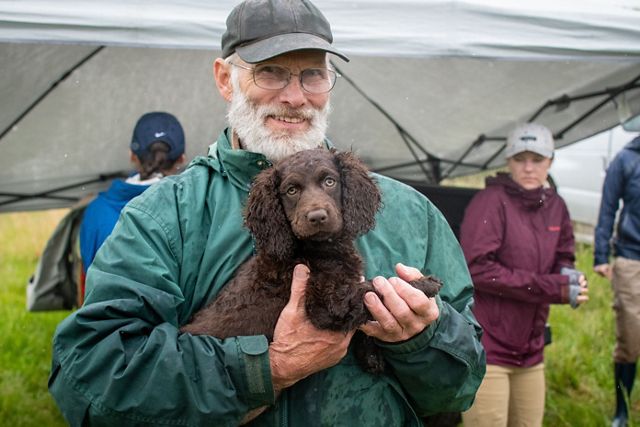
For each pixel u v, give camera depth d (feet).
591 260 29.91
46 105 19.12
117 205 15.65
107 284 7.06
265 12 7.93
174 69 19.10
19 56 16.66
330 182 7.30
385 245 7.91
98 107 19.80
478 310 14.82
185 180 7.79
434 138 23.12
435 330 7.38
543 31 13.53
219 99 20.80
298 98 7.85
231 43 8.11
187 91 20.20
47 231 39.45
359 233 7.41
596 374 20.62
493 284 14.44
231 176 7.80
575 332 22.98
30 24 11.58
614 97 19.12
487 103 20.67
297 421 7.27
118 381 6.63
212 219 7.61
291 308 6.88
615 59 13.73
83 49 17.10
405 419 7.88
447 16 13.30
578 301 14.35
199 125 21.85
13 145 20.56
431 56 13.26
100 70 18.37
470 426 14.44
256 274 7.29
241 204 7.70
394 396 7.69
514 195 15.07
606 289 26.66
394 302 6.75
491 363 14.49
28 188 23.11
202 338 6.94
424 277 7.20
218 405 6.63
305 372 6.93
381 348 7.47
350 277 7.12
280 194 7.31
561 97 19.63
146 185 15.79
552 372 20.76
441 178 25.14
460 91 20.18
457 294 8.25
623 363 18.62
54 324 25.07
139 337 6.97
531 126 15.60
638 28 13.62
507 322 14.60
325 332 6.84
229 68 8.47
